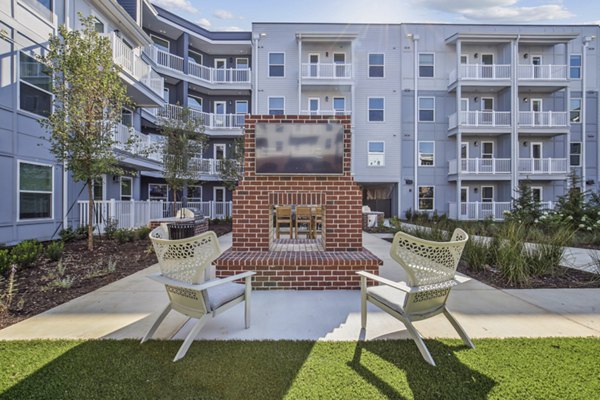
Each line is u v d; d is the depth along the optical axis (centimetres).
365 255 392
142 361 207
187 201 1520
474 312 301
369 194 1923
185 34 1512
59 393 174
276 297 346
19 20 681
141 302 328
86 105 604
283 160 415
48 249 536
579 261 534
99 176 647
